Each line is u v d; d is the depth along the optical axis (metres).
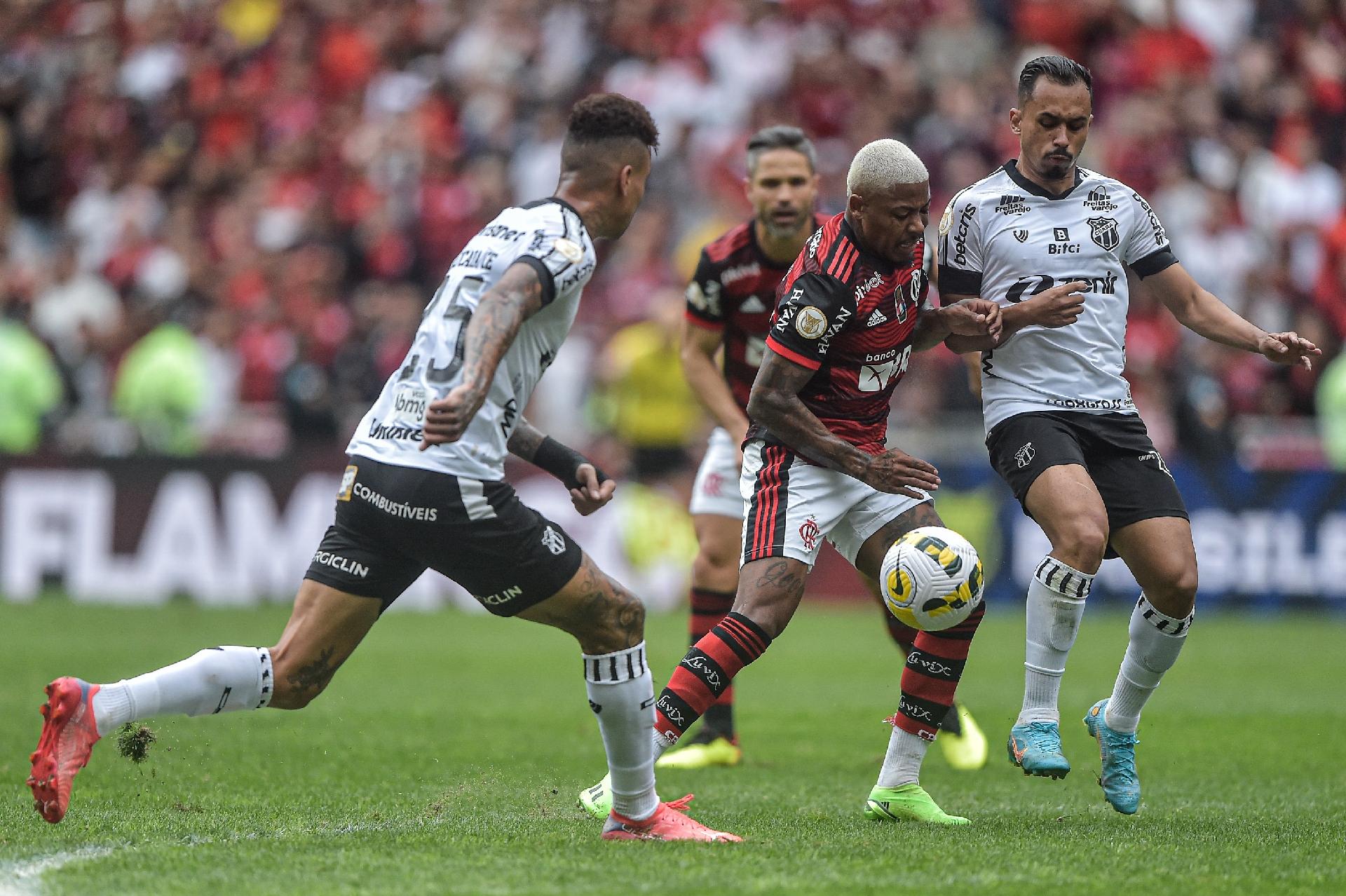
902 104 67.38
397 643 44.38
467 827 18.08
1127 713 20.11
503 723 29.23
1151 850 16.94
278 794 20.83
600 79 70.44
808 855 16.28
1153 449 20.52
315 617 16.44
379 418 16.56
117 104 75.25
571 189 16.84
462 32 74.44
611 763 17.20
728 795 22.05
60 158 75.12
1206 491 53.19
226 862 15.48
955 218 20.95
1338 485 53.03
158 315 61.69
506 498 16.30
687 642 43.03
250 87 74.56
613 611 16.78
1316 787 23.20
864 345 19.03
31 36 79.31
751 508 19.66
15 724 27.23
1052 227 20.64
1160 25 71.94
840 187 64.75
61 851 16.23
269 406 57.97
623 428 52.81
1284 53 73.00
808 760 25.98
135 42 78.12
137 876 14.80
